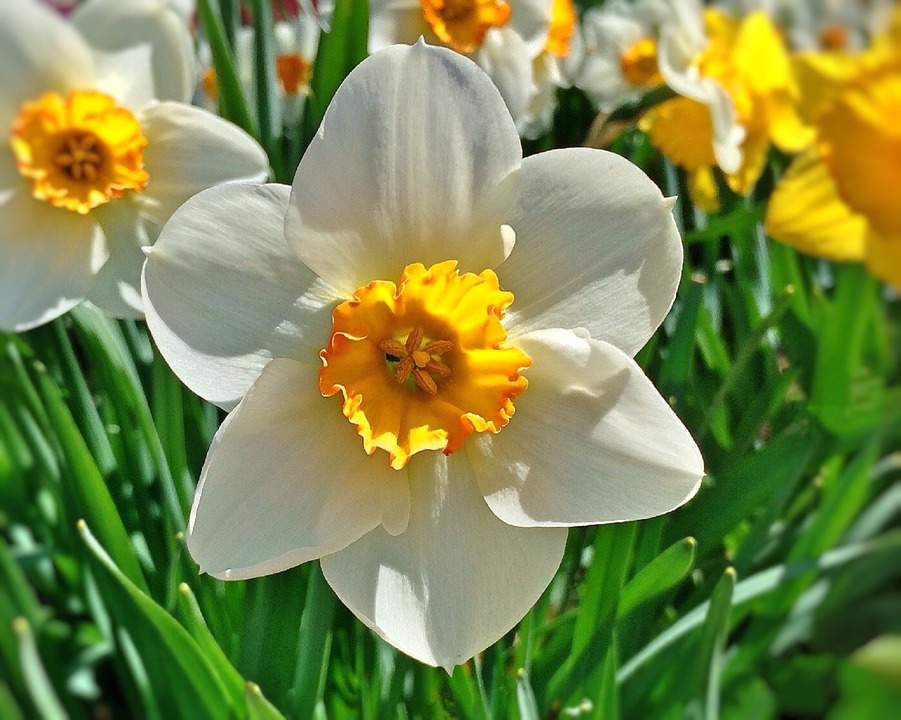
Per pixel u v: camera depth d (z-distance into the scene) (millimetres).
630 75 342
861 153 313
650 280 308
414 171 302
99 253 305
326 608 321
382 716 331
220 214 300
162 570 344
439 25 327
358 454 311
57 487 349
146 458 347
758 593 326
